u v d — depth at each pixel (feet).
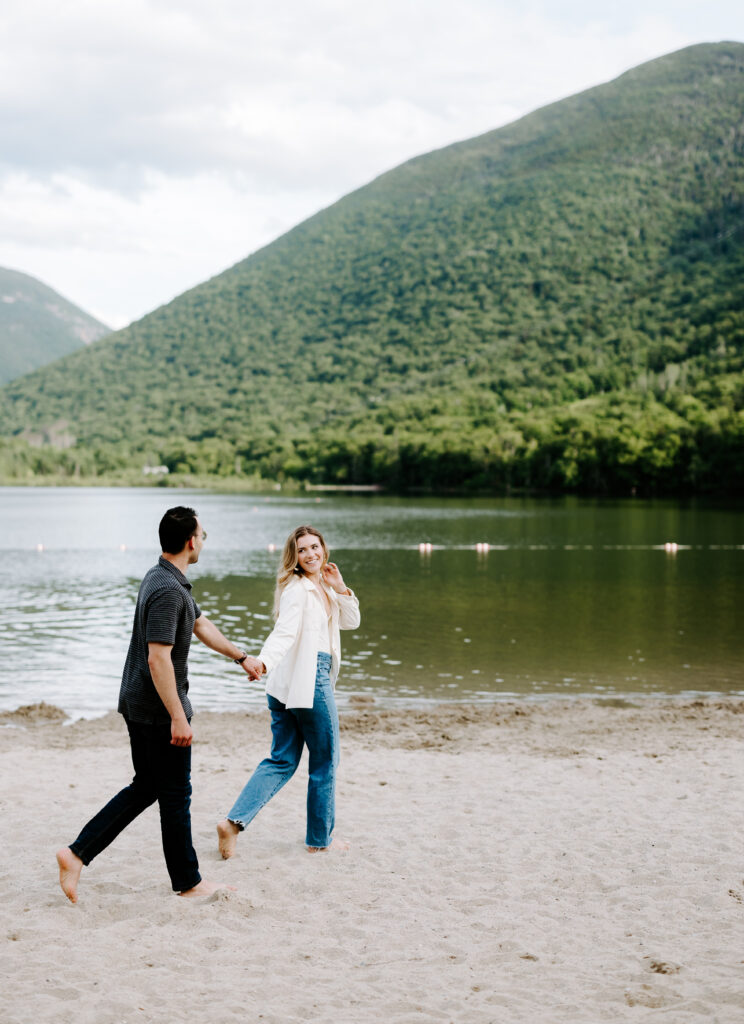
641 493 412.36
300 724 18.51
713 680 43.04
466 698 39.32
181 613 15.47
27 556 122.21
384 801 23.07
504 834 20.27
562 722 34.24
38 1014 11.93
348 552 125.80
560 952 14.23
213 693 40.37
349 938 14.73
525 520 212.84
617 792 24.07
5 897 16.19
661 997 12.61
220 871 17.53
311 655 18.17
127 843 19.36
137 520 222.69
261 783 18.35
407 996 12.67
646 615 64.69
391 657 48.55
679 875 17.65
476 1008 12.30
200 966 13.55
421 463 516.73
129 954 13.89
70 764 27.12
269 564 107.86
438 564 106.73
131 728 15.85
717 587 82.94
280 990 12.82
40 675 44.24
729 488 390.21
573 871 17.90
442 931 15.02
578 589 81.56
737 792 23.99
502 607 69.10
